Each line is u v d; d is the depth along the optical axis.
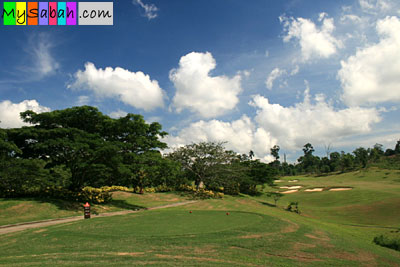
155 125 34.56
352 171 101.06
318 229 14.68
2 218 18.98
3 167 22.17
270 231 12.80
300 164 154.25
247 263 8.72
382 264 9.94
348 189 52.78
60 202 24.70
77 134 24.41
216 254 9.41
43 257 8.53
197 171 47.34
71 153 25.22
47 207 22.67
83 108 25.55
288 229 13.54
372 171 89.69
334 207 39.38
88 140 24.08
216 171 45.81
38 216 20.41
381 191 45.06
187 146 47.38
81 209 24.36
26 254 8.96
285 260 9.31
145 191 43.81
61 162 26.59
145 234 11.66
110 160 25.66
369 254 11.08
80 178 27.98
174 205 33.56
